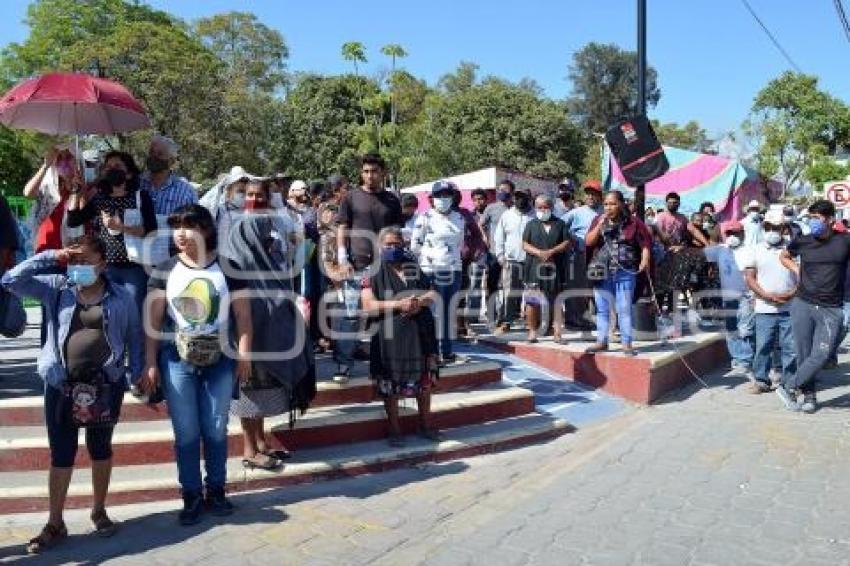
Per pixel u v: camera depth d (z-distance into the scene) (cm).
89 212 571
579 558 430
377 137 3806
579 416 777
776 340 855
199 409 502
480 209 1176
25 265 453
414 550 452
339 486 575
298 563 438
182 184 616
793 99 3459
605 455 632
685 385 917
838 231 755
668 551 435
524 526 482
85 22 3756
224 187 577
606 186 1570
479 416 715
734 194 1834
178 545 465
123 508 527
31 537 479
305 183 852
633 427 724
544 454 662
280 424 614
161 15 4038
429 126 4678
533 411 763
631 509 505
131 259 576
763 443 657
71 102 582
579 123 8525
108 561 444
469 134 4544
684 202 1842
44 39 3684
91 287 466
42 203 619
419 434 664
